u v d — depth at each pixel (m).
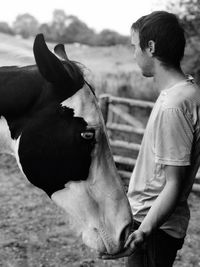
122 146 6.45
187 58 7.59
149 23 2.13
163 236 2.29
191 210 5.59
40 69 2.12
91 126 2.23
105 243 2.32
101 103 6.61
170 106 2.10
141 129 6.53
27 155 2.28
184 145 2.10
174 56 2.15
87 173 2.29
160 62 2.17
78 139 2.23
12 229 4.83
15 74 2.29
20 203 5.58
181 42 2.13
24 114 2.29
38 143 2.26
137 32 2.23
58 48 2.44
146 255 2.31
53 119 2.24
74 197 2.32
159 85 2.22
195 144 2.18
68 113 2.23
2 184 6.23
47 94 2.25
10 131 2.31
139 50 2.22
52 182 2.32
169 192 2.09
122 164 6.42
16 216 5.18
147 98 10.77
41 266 4.15
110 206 2.32
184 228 2.34
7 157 7.34
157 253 2.30
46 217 5.19
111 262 4.24
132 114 8.52
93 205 2.32
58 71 2.15
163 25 2.11
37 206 5.50
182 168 2.10
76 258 4.30
